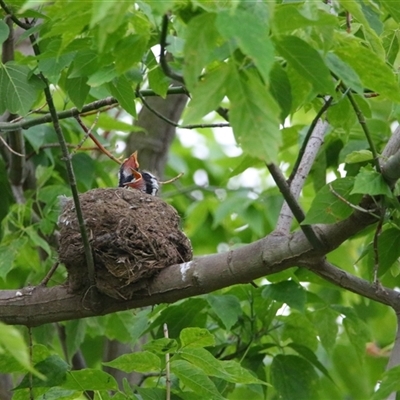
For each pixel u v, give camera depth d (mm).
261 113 4879
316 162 11086
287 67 5984
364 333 10508
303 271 10164
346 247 12719
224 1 5156
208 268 7699
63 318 8133
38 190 11273
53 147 12133
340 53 5750
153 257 8008
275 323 10281
